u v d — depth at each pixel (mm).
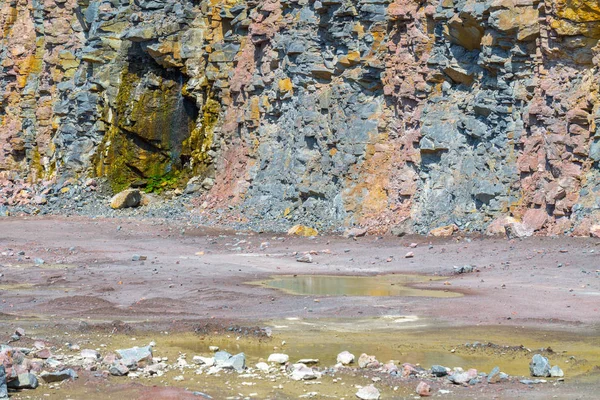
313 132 49469
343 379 16156
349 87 48156
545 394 15039
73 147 64562
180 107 61250
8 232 48281
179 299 25781
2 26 74562
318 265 34719
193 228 48531
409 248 37688
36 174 69250
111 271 33000
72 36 67875
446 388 15531
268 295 26281
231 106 57688
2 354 16531
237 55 57125
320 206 47656
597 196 35219
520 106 39562
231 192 54719
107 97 63094
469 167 41188
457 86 43469
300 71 50750
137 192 58562
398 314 22812
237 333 20391
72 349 18703
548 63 38781
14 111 72625
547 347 18547
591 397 14797
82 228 49469
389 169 45500
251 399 14812
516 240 35906
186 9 60625
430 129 43312
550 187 37125
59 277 31312
